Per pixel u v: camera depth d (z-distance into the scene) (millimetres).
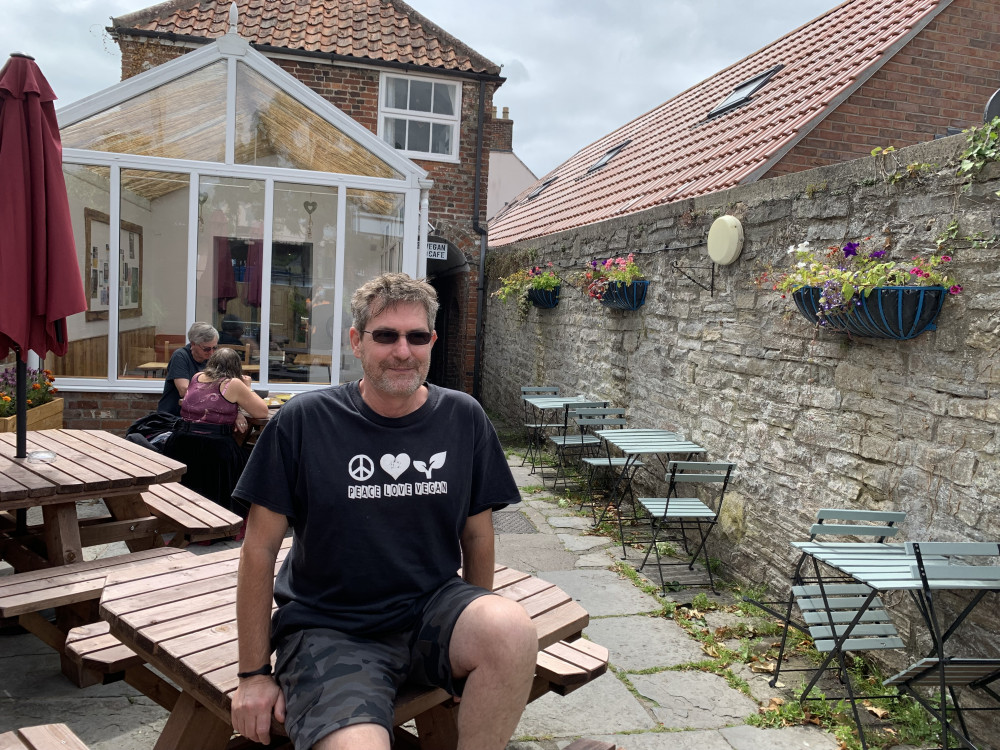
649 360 7047
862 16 9375
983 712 3395
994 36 7906
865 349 4215
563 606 2662
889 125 7660
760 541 5164
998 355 3367
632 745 3277
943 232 3686
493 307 12672
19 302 3705
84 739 3070
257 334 8078
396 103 12102
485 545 2299
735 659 4160
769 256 5145
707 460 5918
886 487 4039
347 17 12547
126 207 7605
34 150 3760
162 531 4309
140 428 6000
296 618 2070
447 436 2162
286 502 2012
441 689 2123
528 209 15547
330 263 8156
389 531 2074
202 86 7562
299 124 7828
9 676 3564
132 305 7727
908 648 3836
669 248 6605
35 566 3961
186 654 2057
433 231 12617
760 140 7801
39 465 3891
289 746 2463
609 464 6734
